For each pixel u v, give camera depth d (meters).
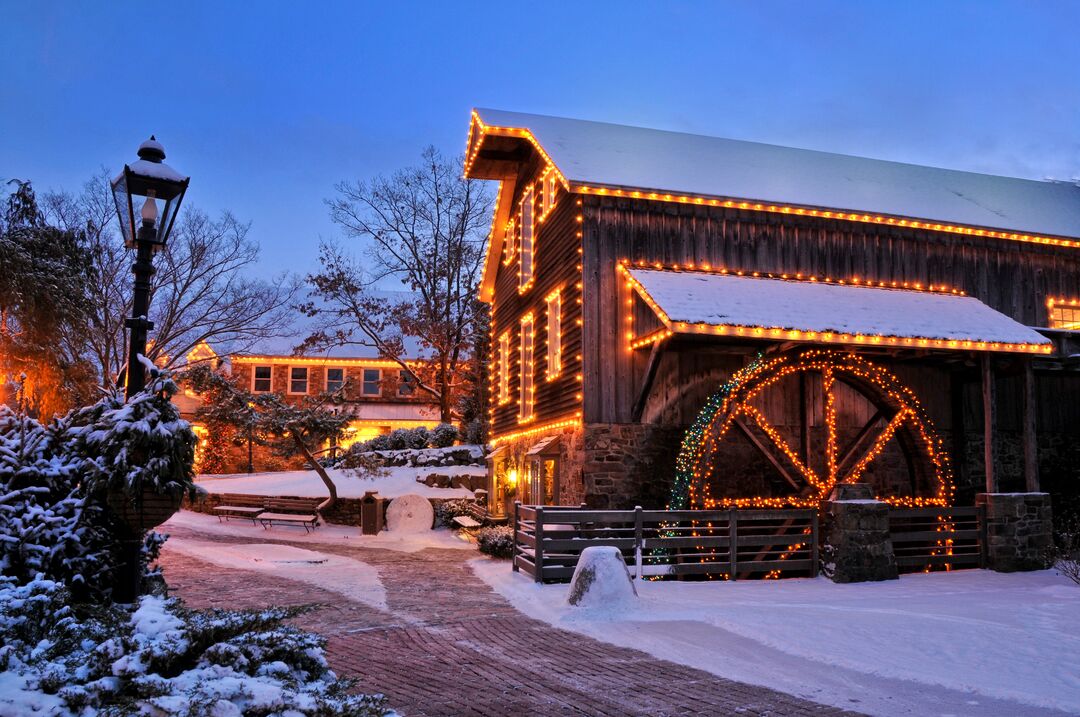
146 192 7.96
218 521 26.45
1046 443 20.72
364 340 43.38
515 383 24.16
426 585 13.86
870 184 21.58
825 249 19.27
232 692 4.16
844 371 17.09
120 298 28.84
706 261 18.36
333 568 15.88
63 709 4.13
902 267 19.86
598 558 11.45
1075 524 18.67
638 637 9.57
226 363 38.06
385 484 28.23
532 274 22.45
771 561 14.92
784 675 7.77
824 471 18.16
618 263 17.75
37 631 5.16
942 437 19.50
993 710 6.62
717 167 20.28
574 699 6.88
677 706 6.69
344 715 4.21
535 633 9.84
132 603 7.21
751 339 16.22
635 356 17.58
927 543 17.81
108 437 7.45
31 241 17.78
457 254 35.50
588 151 19.48
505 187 25.27
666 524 15.95
